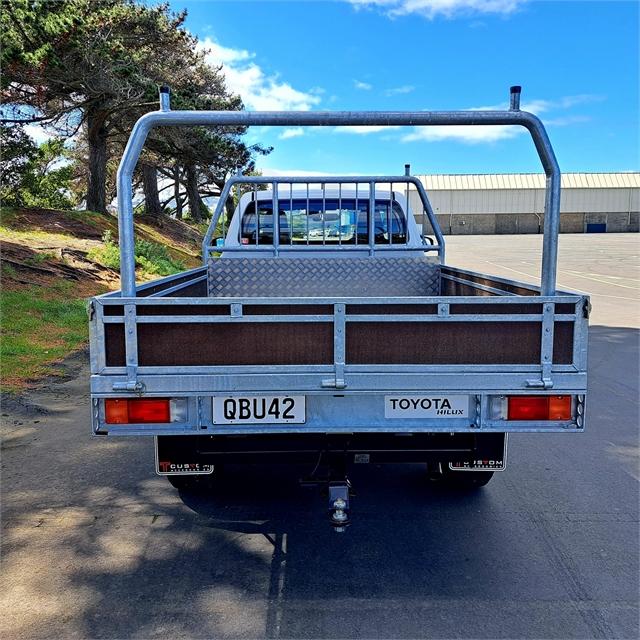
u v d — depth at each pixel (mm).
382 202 5891
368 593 2938
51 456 4789
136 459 4754
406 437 3238
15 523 3678
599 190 67250
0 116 16375
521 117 2844
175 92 17797
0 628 2668
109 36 15648
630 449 5023
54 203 28578
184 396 2697
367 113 2816
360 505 3965
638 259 27344
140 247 16359
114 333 2672
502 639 2590
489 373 2711
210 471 3309
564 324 2715
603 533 3553
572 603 2852
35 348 8062
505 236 61250
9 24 12328
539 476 4449
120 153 29484
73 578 3072
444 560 3248
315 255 5520
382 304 2674
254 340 2691
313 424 2750
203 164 23953
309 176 5418
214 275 5324
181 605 2842
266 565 3203
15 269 11516
